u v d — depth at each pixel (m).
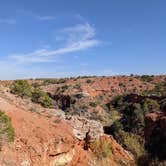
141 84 120.25
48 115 40.84
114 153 42.03
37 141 33.19
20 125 34.12
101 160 39.34
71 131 38.84
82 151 38.59
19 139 31.81
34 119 37.19
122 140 48.12
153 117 55.50
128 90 115.12
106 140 42.03
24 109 39.53
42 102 50.34
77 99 88.81
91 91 112.56
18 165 29.42
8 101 39.72
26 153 31.09
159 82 120.56
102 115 75.56
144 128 54.62
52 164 34.09
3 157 28.81
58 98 92.88
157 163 44.38
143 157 45.66
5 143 29.95
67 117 42.25
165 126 51.59
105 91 115.00
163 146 48.22
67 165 35.94
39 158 32.09
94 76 137.50
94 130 41.28
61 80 131.25
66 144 36.19
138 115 56.78
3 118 30.09
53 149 34.28
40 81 133.00
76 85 116.19
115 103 90.88
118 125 54.03
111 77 131.25
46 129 36.00
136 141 50.00
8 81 88.88
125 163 41.75
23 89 48.91
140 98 83.00
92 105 83.06
